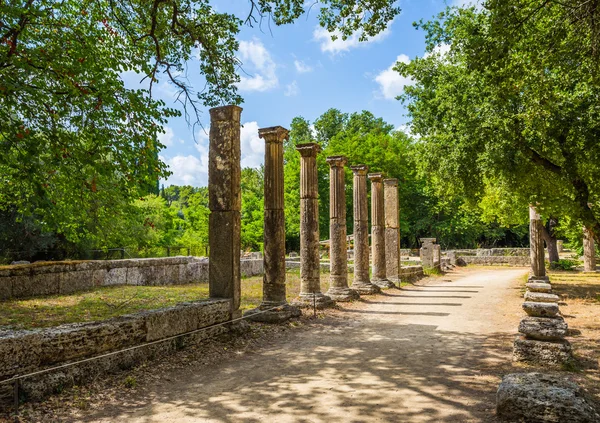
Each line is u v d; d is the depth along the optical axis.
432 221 49.47
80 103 8.32
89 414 4.73
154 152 9.26
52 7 8.88
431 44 16.56
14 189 10.41
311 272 12.91
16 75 7.71
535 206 13.28
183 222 35.75
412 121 18.25
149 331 6.65
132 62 9.95
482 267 35.75
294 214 40.59
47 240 21.00
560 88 11.79
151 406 5.00
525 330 6.72
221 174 9.02
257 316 10.16
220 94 11.44
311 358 7.22
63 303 11.59
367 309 12.87
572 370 6.17
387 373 6.26
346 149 43.31
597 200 13.36
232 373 6.35
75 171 9.20
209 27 10.98
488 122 13.06
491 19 8.52
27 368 4.96
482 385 5.61
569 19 8.75
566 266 29.00
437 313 11.98
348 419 4.54
